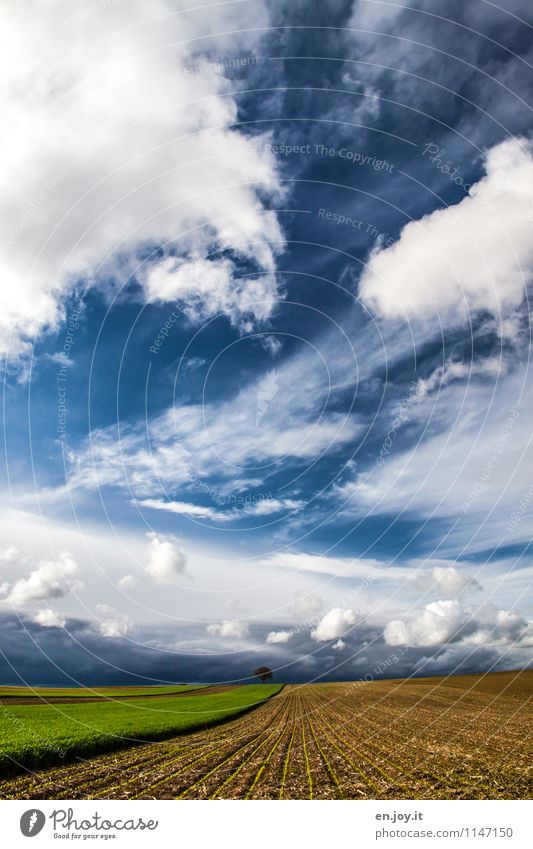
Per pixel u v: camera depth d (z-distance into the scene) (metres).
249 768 15.52
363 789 12.82
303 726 27.39
